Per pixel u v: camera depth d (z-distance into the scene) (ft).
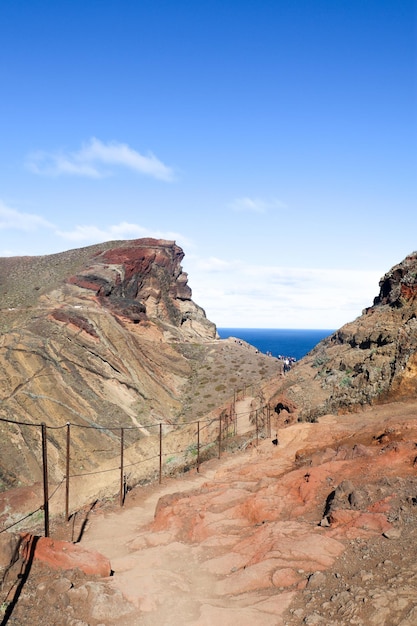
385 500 49.39
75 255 385.70
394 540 41.09
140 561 49.16
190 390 295.07
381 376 121.39
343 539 44.16
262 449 98.84
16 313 279.28
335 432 90.43
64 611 35.14
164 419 249.14
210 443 152.87
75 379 238.89
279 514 58.18
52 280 334.65
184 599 38.17
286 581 39.24
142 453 185.37
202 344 351.25
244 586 40.01
